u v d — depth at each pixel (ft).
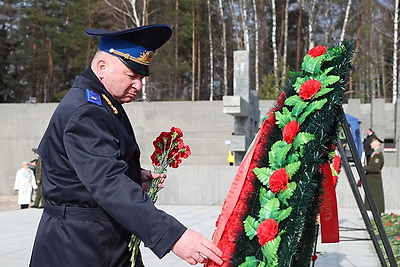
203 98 158.40
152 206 7.22
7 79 145.18
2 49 144.77
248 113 50.01
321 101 8.28
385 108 78.33
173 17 126.72
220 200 48.01
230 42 151.74
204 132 78.02
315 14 131.44
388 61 146.92
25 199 49.98
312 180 8.07
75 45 125.29
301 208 7.93
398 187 45.70
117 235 7.82
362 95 146.51
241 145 48.55
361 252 24.59
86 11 123.65
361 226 32.42
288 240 7.85
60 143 7.66
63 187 7.68
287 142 8.20
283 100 8.91
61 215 7.72
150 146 78.89
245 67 50.93
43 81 151.94
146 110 79.30
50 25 134.51
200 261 7.30
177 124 78.69
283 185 7.91
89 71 8.19
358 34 132.77
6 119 81.20
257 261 7.86
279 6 146.20
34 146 80.59
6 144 81.10
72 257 7.59
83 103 7.68
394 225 31.17
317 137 8.18
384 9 132.16
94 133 7.50
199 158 77.87
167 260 22.63
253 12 139.95
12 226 34.37
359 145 60.44
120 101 8.34
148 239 7.09
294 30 146.82
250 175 8.43
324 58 8.64
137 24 111.55
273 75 115.03
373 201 8.67
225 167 48.16
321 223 10.86
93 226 7.66
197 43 141.18
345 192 45.65
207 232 30.14
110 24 125.49
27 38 137.90
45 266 7.73
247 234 7.96
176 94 153.17
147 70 8.28
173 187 48.67
